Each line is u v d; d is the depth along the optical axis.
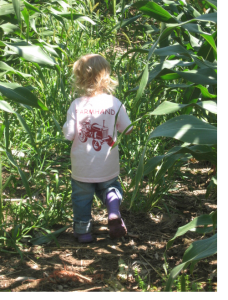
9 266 1.94
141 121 3.21
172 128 1.33
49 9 2.90
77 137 2.13
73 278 1.84
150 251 2.10
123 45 5.80
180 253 2.07
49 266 1.96
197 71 1.74
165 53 1.99
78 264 1.99
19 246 2.11
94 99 2.13
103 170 2.12
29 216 2.19
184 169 3.09
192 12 2.97
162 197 2.72
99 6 6.95
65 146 3.29
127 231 2.32
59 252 2.10
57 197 2.52
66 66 3.80
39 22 3.86
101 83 2.14
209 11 3.04
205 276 1.85
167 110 1.45
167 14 1.82
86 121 2.11
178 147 1.88
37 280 1.82
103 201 2.18
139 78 2.23
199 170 3.11
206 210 2.55
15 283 1.80
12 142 3.05
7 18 2.45
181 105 1.48
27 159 2.95
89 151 2.11
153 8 1.83
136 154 2.87
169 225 2.39
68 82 3.67
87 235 2.19
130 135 3.18
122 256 2.06
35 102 1.93
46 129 3.24
